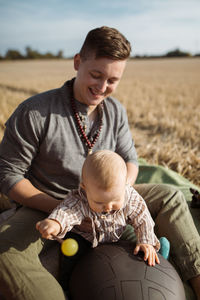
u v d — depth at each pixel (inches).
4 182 93.4
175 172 166.6
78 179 98.5
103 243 89.3
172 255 95.1
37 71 1222.9
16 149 93.0
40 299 71.4
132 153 113.8
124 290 72.3
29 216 89.1
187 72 1219.9
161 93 564.1
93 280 75.7
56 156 94.6
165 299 72.7
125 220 87.7
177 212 99.3
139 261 79.5
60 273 89.3
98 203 77.0
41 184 99.2
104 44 82.7
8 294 73.6
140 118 328.2
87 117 97.6
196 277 88.7
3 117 260.8
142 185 109.3
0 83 674.2
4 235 80.7
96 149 101.7
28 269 76.0
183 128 272.5
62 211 80.4
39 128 91.7
